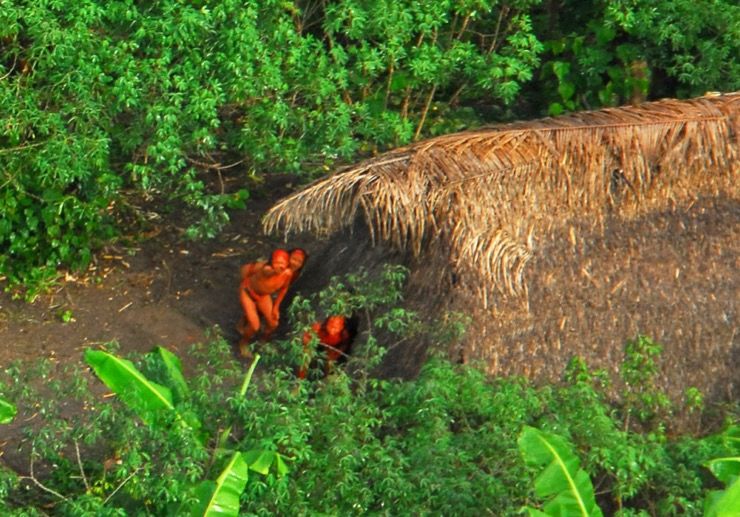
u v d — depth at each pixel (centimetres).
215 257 1567
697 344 1251
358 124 1516
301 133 1477
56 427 1019
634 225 1236
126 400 1009
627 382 1143
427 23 1480
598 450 970
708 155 1246
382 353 1120
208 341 1389
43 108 1388
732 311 1264
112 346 1080
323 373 1252
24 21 1365
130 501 991
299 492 952
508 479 950
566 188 1209
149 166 1449
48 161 1352
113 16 1355
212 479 973
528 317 1201
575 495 891
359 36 1464
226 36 1376
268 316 1342
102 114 1386
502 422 1019
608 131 1224
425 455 966
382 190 1170
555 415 1036
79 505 923
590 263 1220
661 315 1241
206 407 1030
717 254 1261
